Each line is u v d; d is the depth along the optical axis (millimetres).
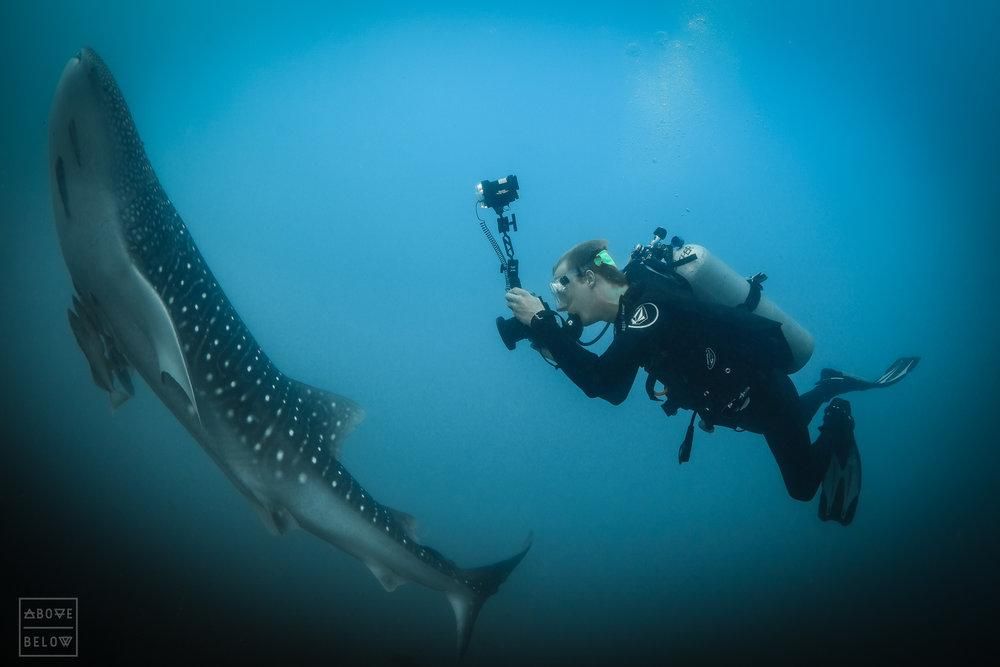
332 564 6227
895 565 6520
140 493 6777
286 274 12445
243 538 6391
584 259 2936
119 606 5023
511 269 2906
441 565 3711
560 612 6016
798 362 3918
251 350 3273
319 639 5156
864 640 5398
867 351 12195
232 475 3346
